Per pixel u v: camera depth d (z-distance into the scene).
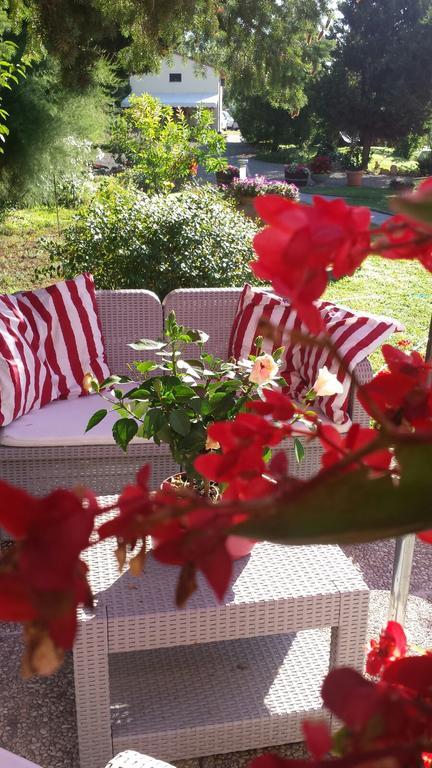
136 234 5.32
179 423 1.89
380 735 0.30
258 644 2.32
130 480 2.96
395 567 2.02
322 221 0.32
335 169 24.84
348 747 0.33
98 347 3.28
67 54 5.99
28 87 9.34
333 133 25.33
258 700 2.06
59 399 3.15
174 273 5.23
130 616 1.82
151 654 2.27
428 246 0.34
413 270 8.02
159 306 3.44
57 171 10.08
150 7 5.70
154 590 1.91
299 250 0.30
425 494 0.29
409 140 26.05
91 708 1.88
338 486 0.29
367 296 6.94
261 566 2.04
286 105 8.61
